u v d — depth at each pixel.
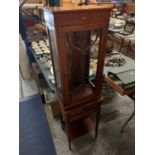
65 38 0.80
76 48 0.92
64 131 1.59
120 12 3.42
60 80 0.97
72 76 1.11
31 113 1.89
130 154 1.35
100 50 0.95
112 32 2.84
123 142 1.46
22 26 2.16
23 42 2.40
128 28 2.80
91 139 1.49
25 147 1.47
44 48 2.12
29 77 2.66
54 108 1.69
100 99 1.20
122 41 2.71
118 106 1.90
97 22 0.82
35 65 2.31
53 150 1.42
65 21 0.73
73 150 1.40
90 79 1.20
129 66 1.37
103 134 1.54
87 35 0.91
